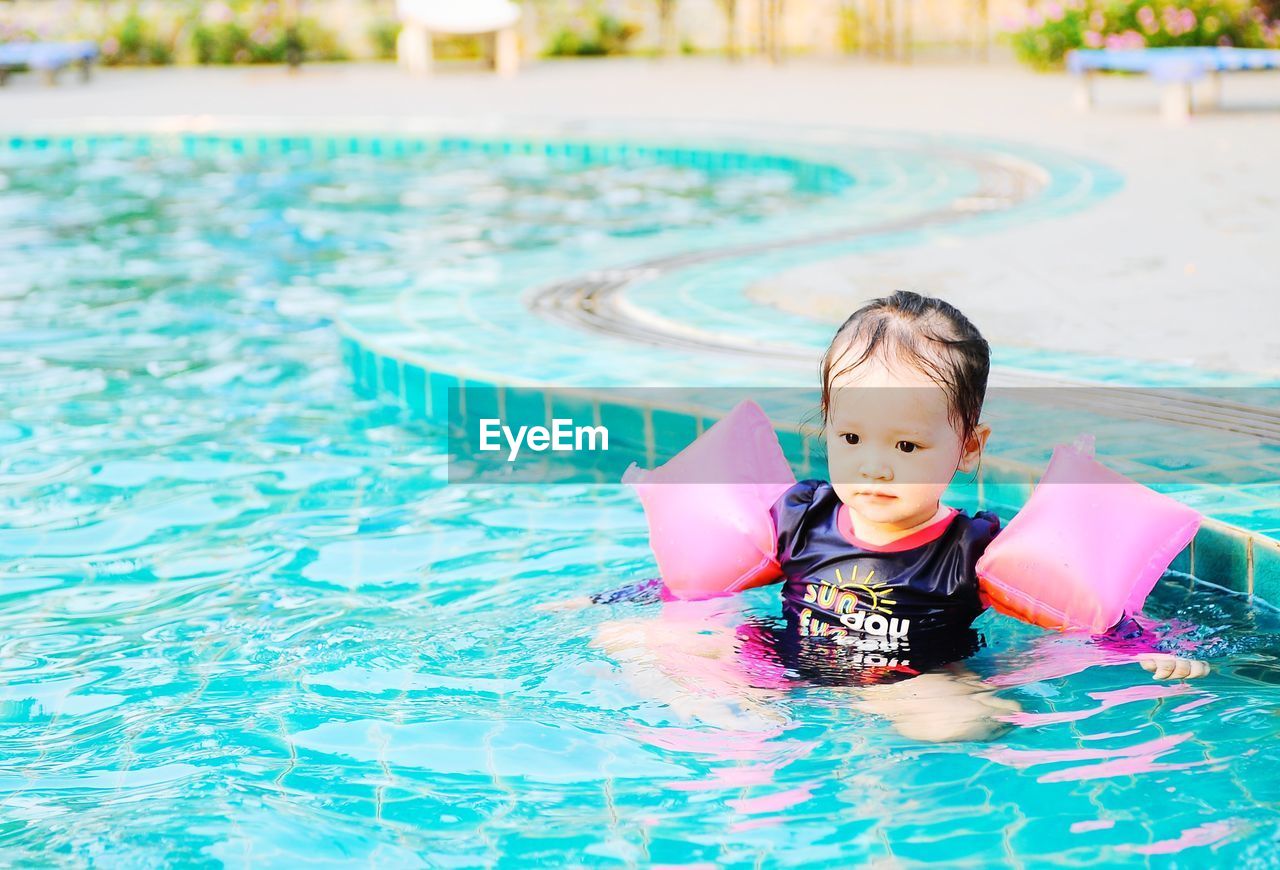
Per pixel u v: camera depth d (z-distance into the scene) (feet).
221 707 8.59
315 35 65.36
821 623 9.16
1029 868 6.36
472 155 38.93
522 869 6.52
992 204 25.52
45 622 10.14
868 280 19.16
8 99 50.14
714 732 7.89
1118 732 7.69
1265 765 7.27
